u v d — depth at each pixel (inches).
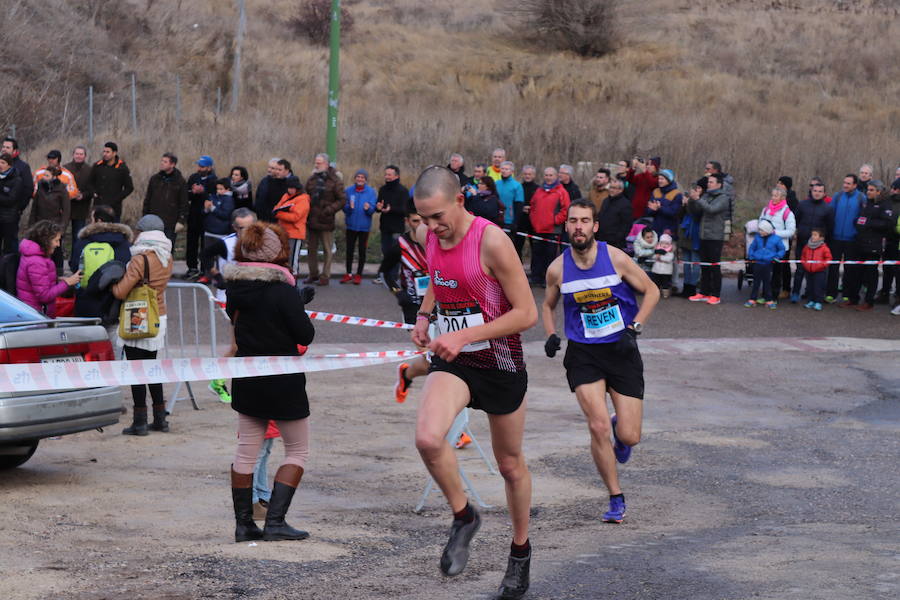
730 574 217.6
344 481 332.5
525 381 197.5
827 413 463.2
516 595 201.6
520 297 187.0
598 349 289.7
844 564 224.7
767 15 2145.7
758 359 585.6
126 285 374.3
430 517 290.2
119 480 322.7
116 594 202.4
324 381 508.4
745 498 318.3
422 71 1704.0
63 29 1517.0
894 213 732.7
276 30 1849.2
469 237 187.2
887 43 1943.9
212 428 408.5
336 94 870.4
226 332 609.9
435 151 1166.3
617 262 286.0
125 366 235.0
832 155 1158.3
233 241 442.3
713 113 1418.6
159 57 1555.1
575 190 791.7
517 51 1888.5
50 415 301.1
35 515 273.1
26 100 1259.8
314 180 776.3
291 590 208.8
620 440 289.7
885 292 776.3
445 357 183.5
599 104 1478.8
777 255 740.0
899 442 406.0
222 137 1158.3
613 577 218.4
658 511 299.7
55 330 309.9
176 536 256.5
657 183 775.1
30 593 201.0
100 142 1109.1
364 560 238.1
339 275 833.5
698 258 765.3
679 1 2242.9
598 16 1903.3
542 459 369.1
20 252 410.3
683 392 499.8
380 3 2215.8
